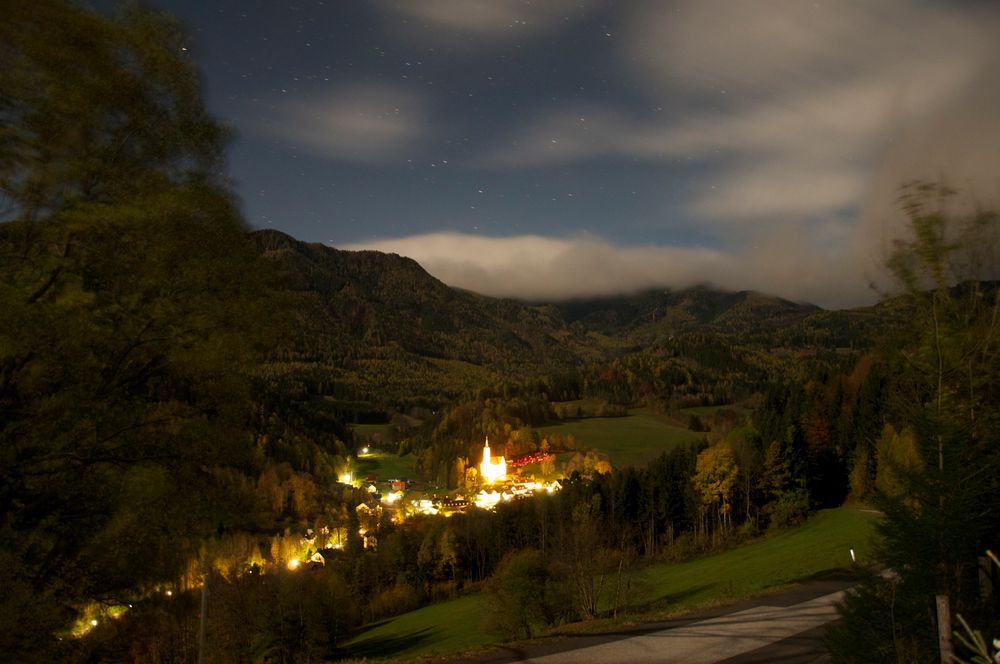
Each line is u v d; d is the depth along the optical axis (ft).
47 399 37.81
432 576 249.34
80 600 39.29
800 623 52.80
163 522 40.47
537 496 288.92
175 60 40.57
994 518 25.57
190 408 43.19
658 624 53.42
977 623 24.44
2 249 36.22
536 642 47.83
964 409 25.82
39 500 38.14
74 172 36.14
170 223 39.75
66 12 35.35
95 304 37.93
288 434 440.86
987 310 25.63
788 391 329.93
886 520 27.20
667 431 597.11
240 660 115.55
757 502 223.10
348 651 143.95
